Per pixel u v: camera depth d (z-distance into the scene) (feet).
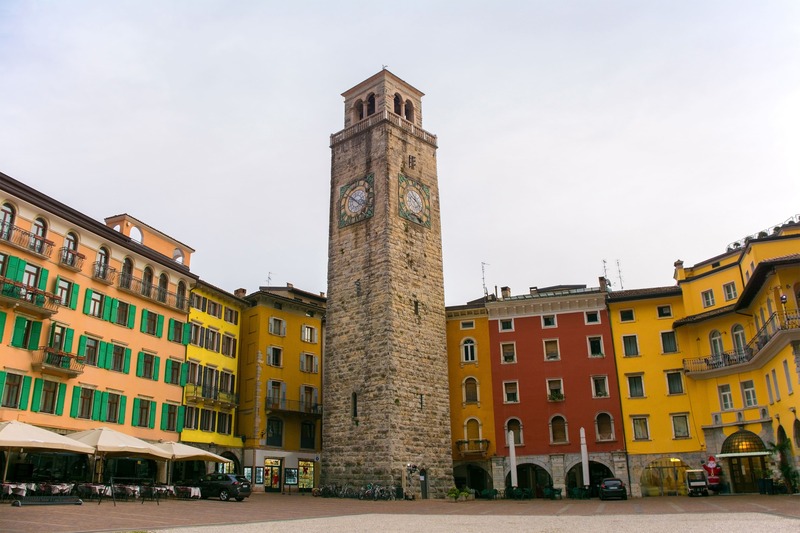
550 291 209.26
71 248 137.08
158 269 160.86
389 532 69.26
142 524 75.00
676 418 169.27
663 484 167.63
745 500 123.24
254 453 181.57
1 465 117.08
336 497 160.56
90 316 138.21
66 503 101.09
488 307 190.19
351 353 172.45
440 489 166.30
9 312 120.47
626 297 180.04
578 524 78.89
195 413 168.96
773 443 144.97
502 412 182.09
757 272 131.03
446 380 178.50
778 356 135.64
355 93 200.54
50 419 125.49
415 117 200.34
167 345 160.04
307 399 202.90
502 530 71.26
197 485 140.26
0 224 120.37
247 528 73.20
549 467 174.29
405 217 180.86
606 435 173.99
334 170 194.39
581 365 180.04
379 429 160.25
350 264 180.45
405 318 171.32
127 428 144.05
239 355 193.26
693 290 173.58
